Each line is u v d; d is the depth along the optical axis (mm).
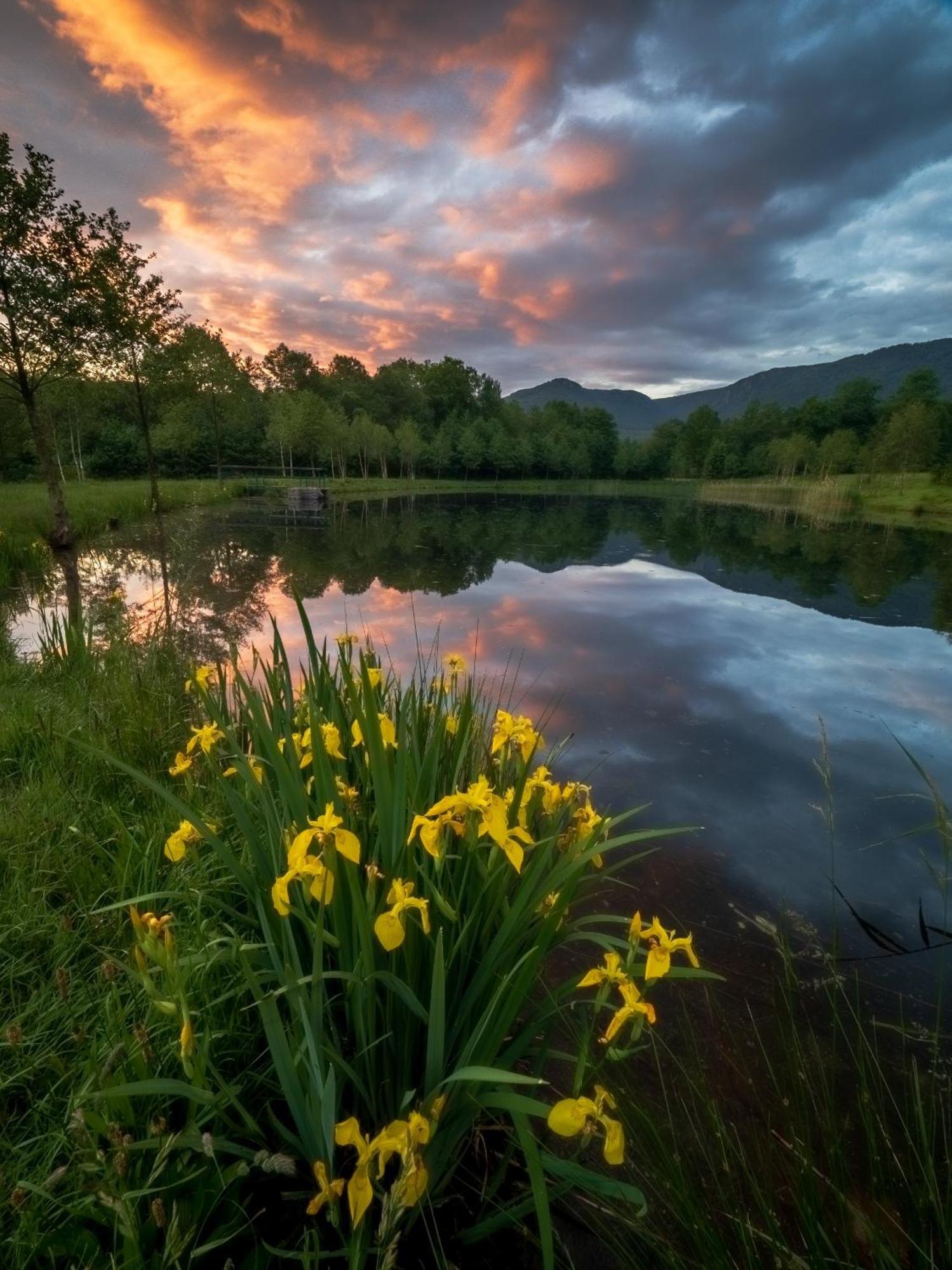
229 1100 1249
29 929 1898
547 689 5570
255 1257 1222
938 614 9188
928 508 31078
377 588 10344
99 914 1987
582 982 1321
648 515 31703
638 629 7973
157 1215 1039
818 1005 2260
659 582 11859
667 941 1251
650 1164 1532
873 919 2750
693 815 3576
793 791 3881
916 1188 1407
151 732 3303
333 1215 1051
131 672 4469
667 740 4578
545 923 1321
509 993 1330
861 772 4145
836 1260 1240
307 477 49469
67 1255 1120
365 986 1300
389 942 1124
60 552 11984
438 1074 1243
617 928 2637
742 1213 1367
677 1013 2197
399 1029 1408
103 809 2590
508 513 30672
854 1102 1854
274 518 22484
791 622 8562
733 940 2598
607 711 5102
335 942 1391
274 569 11773
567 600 9797
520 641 7191
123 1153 1076
